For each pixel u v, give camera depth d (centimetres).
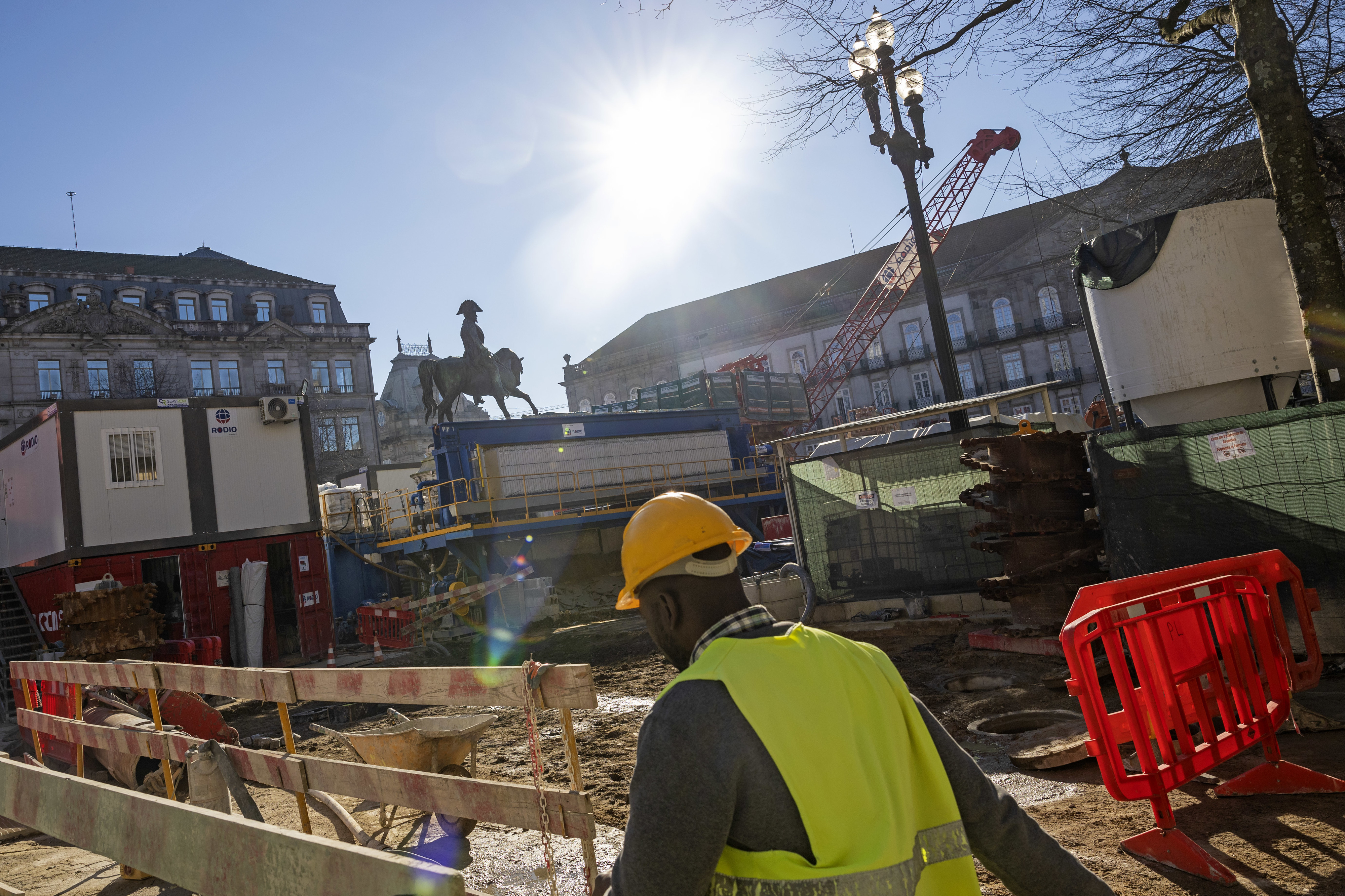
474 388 2752
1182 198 1184
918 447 1063
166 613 1983
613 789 559
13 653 1811
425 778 325
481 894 179
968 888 132
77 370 5162
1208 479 672
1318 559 623
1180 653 377
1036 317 5569
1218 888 320
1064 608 794
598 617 1923
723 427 2953
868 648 150
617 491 2505
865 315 4547
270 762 402
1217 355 819
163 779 595
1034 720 593
